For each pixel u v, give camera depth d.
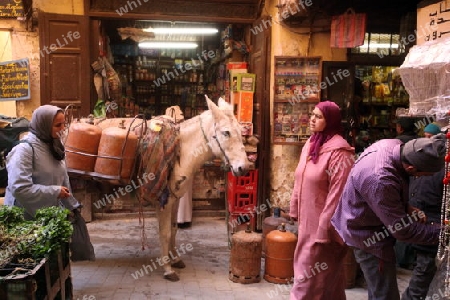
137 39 7.42
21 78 5.43
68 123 4.04
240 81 5.39
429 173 2.09
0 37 5.55
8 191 3.03
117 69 8.54
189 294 3.62
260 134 5.38
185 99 8.75
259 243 3.85
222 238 5.21
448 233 2.00
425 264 2.89
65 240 2.44
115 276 3.98
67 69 5.34
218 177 6.11
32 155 2.86
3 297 2.01
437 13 2.54
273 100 5.16
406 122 4.13
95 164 3.72
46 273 2.28
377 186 2.12
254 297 3.58
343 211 2.43
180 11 5.54
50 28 5.27
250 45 6.00
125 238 5.11
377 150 2.24
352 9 4.54
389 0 4.93
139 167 3.73
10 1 5.27
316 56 5.02
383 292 2.37
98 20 5.53
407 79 2.30
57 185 2.97
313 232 2.82
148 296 3.56
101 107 5.38
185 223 5.63
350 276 3.78
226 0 5.58
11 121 4.67
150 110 8.78
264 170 5.42
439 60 2.08
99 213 5.82
